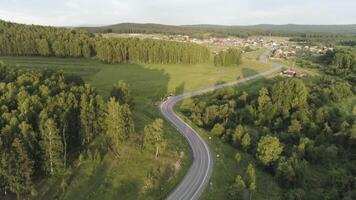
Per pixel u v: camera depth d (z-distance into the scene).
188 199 87.31
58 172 87.12
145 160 100.12
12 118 84.25
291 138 133.88
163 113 150.62
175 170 98.56
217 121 147.50
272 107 151.88
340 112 159.62
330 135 134.38
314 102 167.38
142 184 90.06
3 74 126.00
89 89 118.94
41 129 83.81
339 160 122.44
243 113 152.12
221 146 122.12
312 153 120.12
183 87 196.88
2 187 77.25
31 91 109.94
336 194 98.81
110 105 99.38
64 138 92.50
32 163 78.56
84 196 83.56
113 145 105.19
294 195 96.62
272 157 110.06
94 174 91.50
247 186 94.94
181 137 123.44
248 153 121.12
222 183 96.38
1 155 74.69
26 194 80.50
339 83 193.62
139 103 160.75
